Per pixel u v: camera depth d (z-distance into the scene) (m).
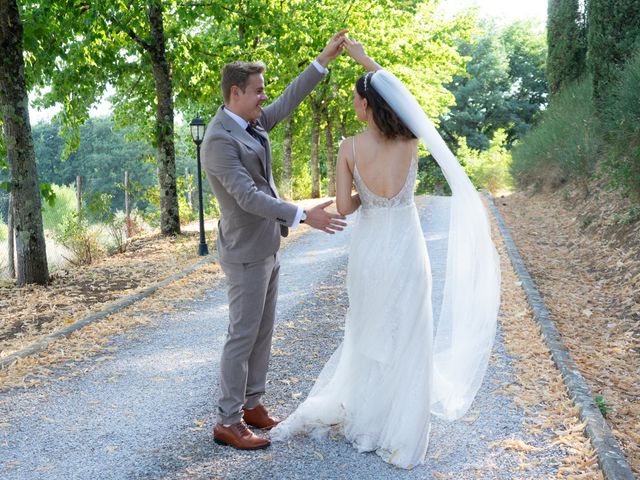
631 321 5.46
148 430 3.77
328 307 6.61
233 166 3.18
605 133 10.88
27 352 5.37
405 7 17.31
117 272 9.52
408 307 3.31
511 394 4.08
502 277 7.28
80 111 14.13
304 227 13.38
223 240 3.44
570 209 11.45
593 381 4.30
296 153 30.14
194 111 18.14
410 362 3.31
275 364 4.86
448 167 3.54
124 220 15.11
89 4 10.66
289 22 13.30
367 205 3.41
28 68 10.24
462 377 3.71
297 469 3.25
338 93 22.19
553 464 3.18
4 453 3.54
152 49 12.68
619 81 10.39
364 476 3.16
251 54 13.80
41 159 60.25
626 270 6.81
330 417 3.63
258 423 3.73
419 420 3.26
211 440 3.60
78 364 5.10
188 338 5.76
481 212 3.68
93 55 12.81
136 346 5.56
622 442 3.43
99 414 4.05
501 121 46.34
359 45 3.81
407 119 3.24
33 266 8.62
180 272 8.93
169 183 13.25
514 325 5.52
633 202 8.69
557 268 7.78
